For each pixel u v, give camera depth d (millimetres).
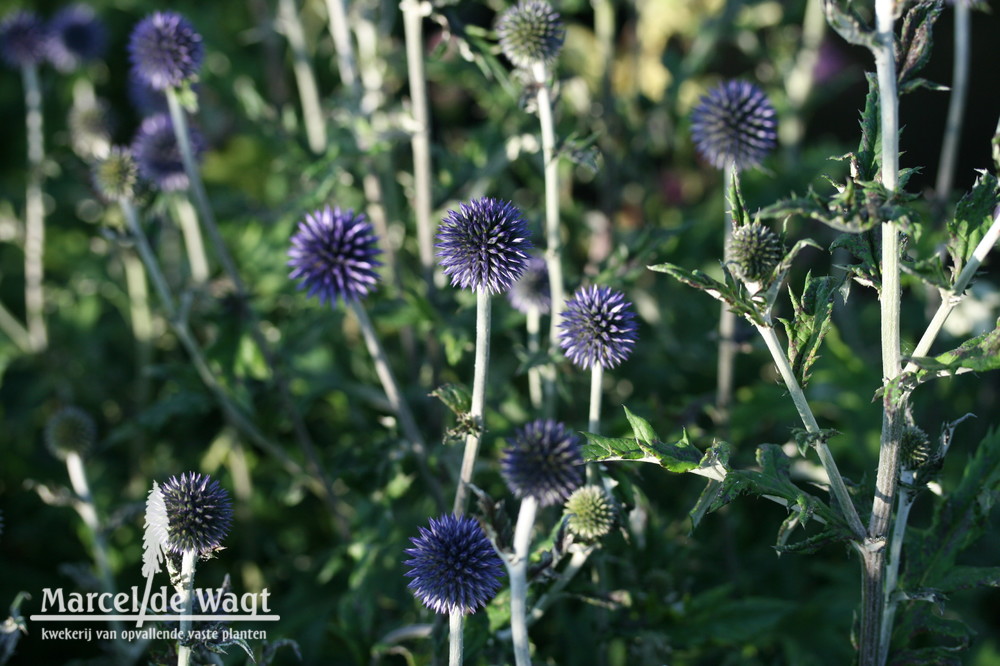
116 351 1502
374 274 919
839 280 822
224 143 1569
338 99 1170
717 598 945
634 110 1339
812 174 1319
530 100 966
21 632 1152
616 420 1019
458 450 1030
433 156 1194
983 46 2260
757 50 1512
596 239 1295
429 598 847
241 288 1066
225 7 1772
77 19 1319
